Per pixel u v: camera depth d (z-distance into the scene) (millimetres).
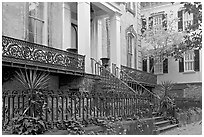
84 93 7480
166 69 24172
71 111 6945
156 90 22531
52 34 15367
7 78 10461
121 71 16734
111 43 17359
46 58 11227
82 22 14133
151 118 10859
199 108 18641
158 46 23062
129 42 22578
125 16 21969
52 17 15484
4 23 12195
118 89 13102
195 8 8195
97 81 13578
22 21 13352
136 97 10305
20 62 10000
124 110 9383
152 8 25000
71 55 12648
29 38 14078
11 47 9766
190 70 23109
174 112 13680
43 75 10461
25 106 6133
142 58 24516
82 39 14055
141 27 25125
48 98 7039
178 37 22078
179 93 23266
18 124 5902
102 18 18797
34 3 14609
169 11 24141
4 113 6109
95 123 7594
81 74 13008
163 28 23234
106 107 8414
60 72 11883
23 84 9031
